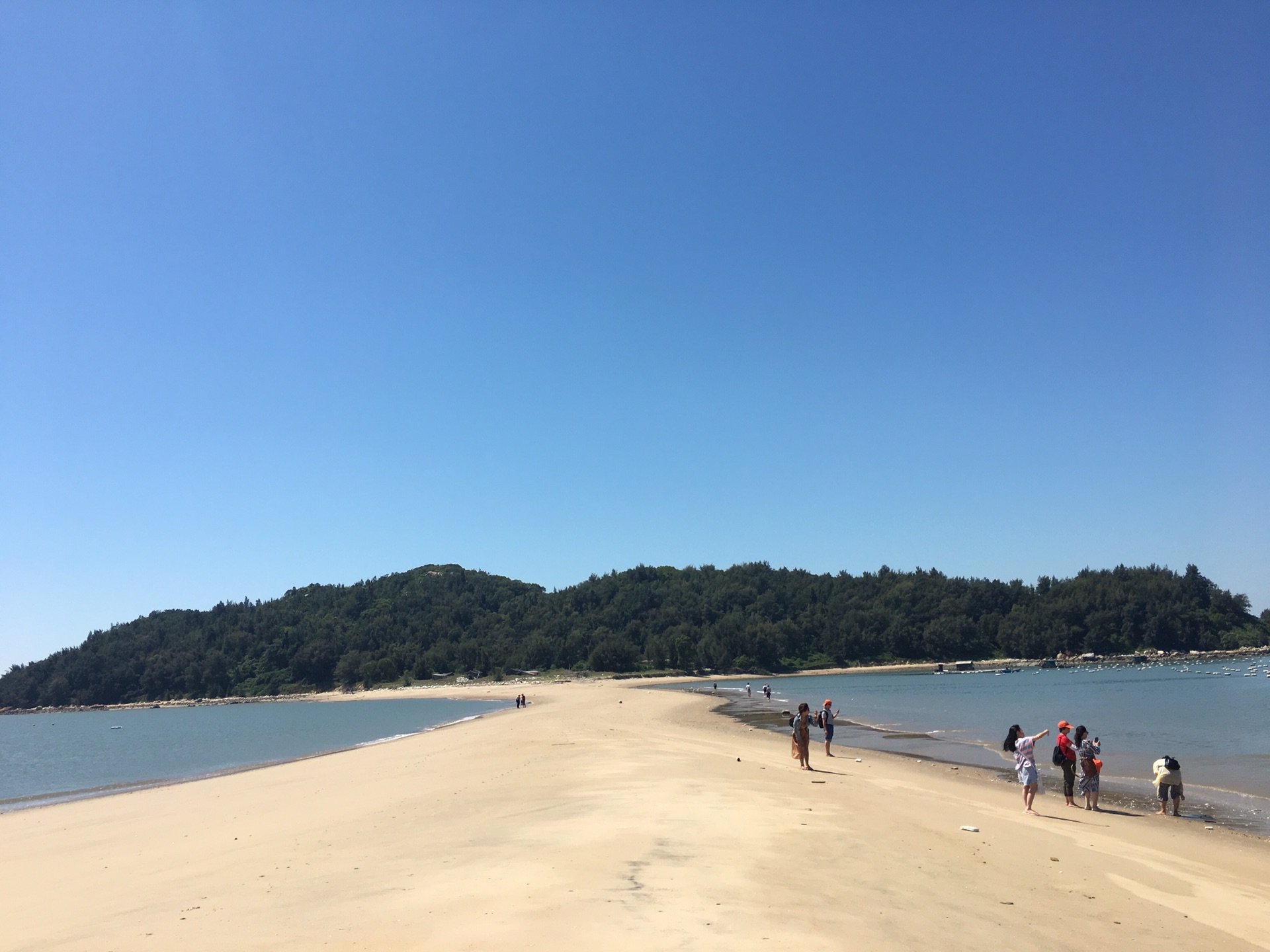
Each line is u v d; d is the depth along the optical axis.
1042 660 169.62
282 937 9.62
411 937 9.19
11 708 196.75
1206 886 13.08
